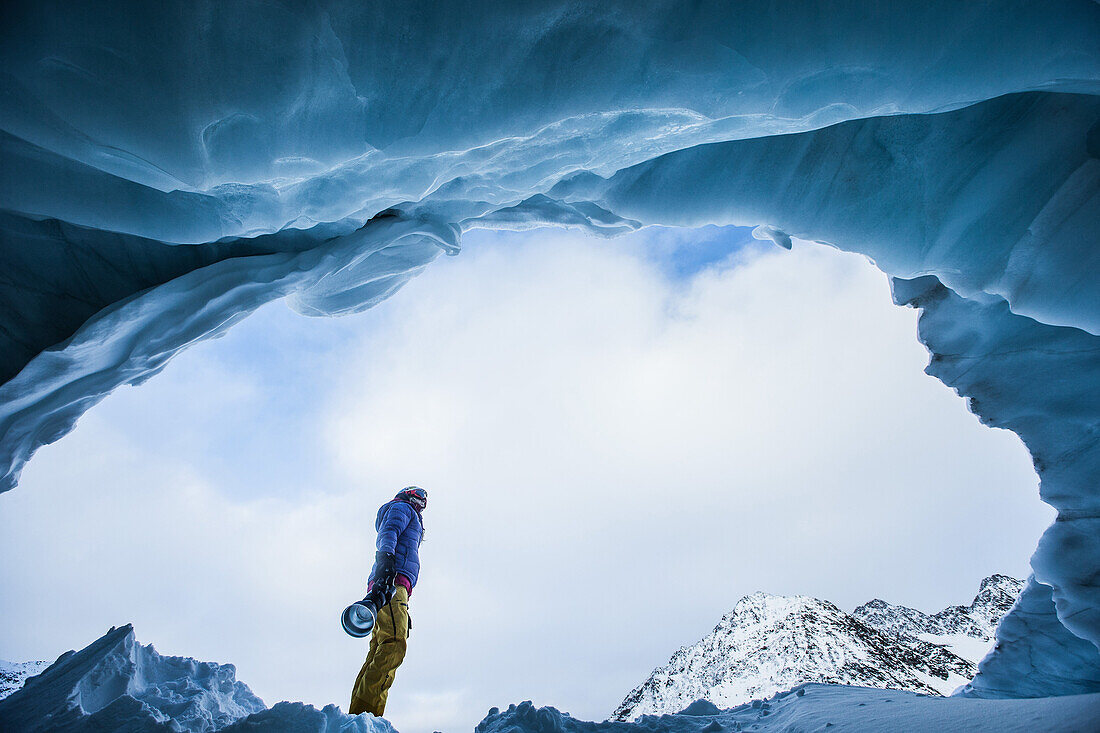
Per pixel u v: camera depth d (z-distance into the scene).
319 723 2.51
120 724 2.62
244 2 2.30
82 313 3.57
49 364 3.18
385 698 3.05
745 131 2.96
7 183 2.89
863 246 3.55
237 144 2.53
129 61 2.37
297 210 3.02
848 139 3.32
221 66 2.37
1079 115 2.96
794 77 2.62
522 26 2.42
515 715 3.00
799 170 3.43
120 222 3.06
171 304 3.29
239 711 3.47
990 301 3.72
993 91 2.67
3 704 3.07
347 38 2.39
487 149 2.81
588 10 2.41
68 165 2.91
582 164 3.09
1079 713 2.33
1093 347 3.45
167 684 3.37
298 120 2.51
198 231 3.12
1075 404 3.49
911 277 3.59
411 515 3.47
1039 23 2.52
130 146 2.51
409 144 2.59
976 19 2.52
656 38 2.49
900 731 2.58
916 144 3.29
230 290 3.31
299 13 2.33
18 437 3.26
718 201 3.53
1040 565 3.49
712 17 2.48
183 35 2.34
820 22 2.52
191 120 2.44
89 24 2.33
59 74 2.39
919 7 2.51
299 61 2.39
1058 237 3.07
